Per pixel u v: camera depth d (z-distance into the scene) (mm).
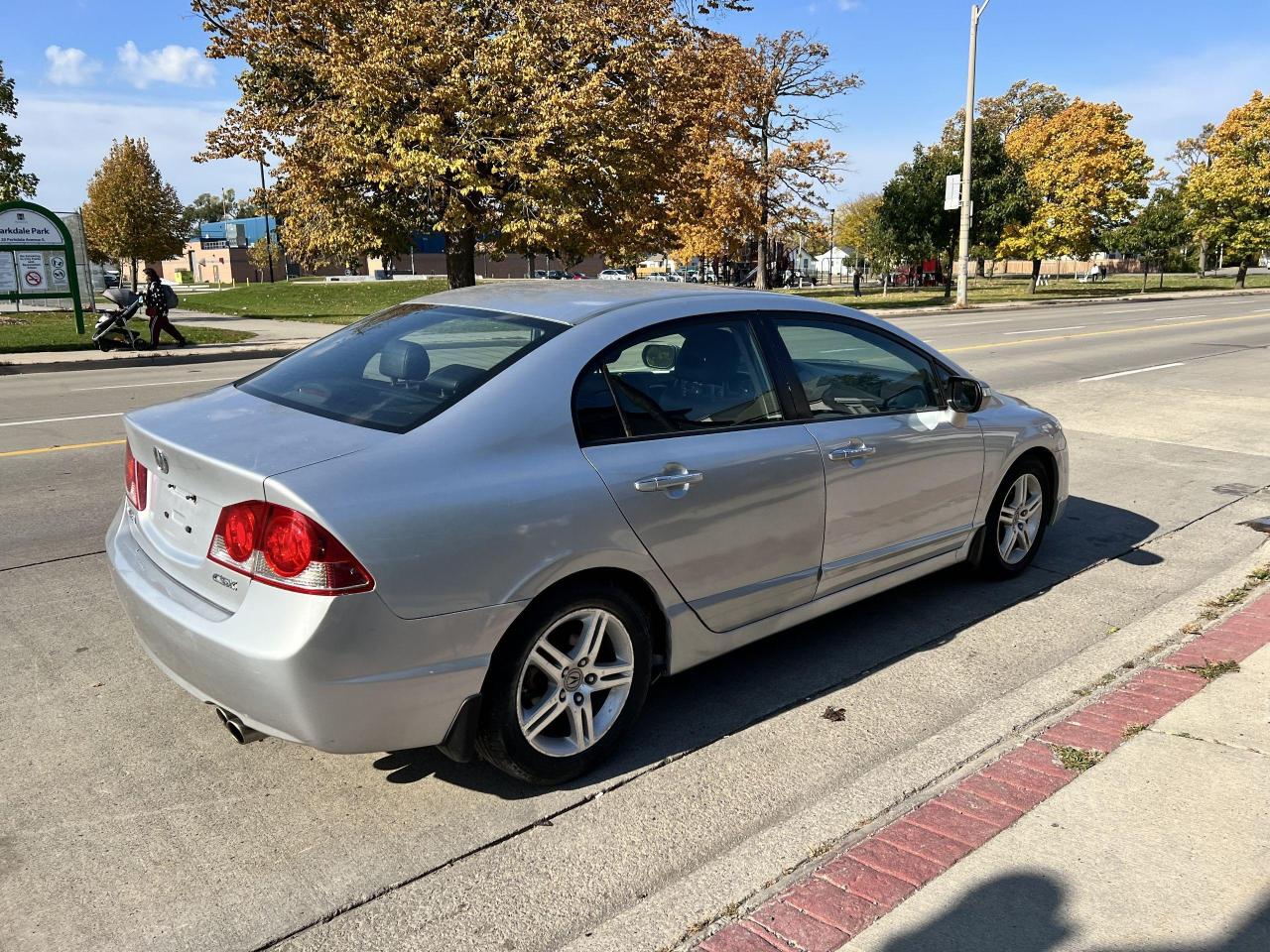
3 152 26578
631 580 3297
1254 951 2338
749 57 32750
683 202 25000
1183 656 4039
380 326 3830
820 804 3102
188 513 2998
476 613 2840
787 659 4301
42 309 29047
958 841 2805
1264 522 6410
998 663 4246
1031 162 46156
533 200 20578
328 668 2637
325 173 21109
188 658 2852
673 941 2473
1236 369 14617
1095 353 16828
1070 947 2367
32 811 3055
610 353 3357
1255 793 3008
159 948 2463
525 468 2990
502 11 20906
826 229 37250
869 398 4262
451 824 3020
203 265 104625
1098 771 3156
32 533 5977
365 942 2494
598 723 3287
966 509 4734
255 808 3094
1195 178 49812
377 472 2750
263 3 21469
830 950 2369
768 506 3633
